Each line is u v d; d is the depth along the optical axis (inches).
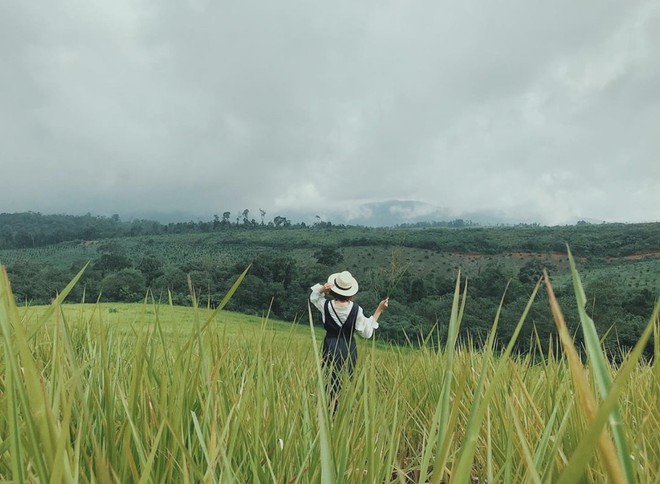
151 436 61.5
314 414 90.6
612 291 2571.4
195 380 71.1
